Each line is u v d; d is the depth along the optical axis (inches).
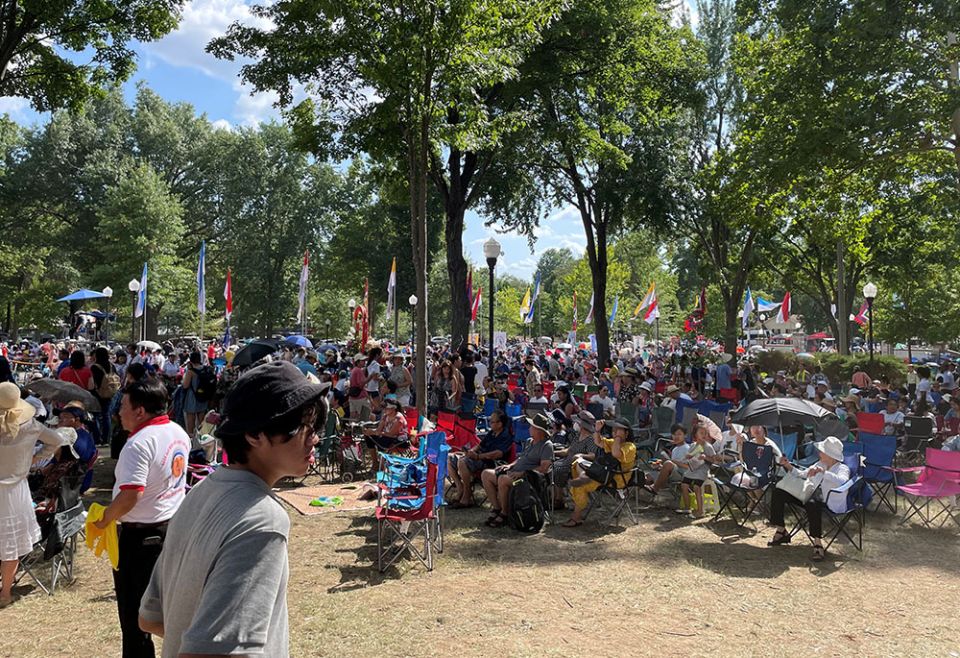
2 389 220.1
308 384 68.0
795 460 422.6
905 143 606.5
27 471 227.5
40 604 228.8
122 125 2427.4
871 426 500.1
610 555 294.4
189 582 59.2
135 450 149.6
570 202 1133.1
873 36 559.2
